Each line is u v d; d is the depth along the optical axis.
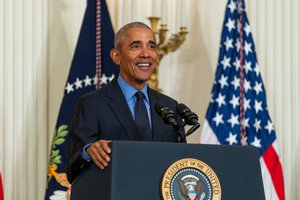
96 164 3.72
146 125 4.75
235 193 3.76
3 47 8.26
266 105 8.14
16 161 8.23
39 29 8.53
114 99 4.80
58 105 8.63
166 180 3.60
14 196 8.18
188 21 9.12
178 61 9.08
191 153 3.72
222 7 9.16
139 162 3.62
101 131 4.68
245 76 8.13
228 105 8.04
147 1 9.04
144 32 4.82
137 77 4.81
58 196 7.54
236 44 8.22
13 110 8.24
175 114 4.50
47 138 8.53
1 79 8.20
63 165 7.63
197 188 3.65
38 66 8.48
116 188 3.54
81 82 7.88
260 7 9.02
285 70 8.95
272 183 7.94
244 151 3.85
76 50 7.98
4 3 8.35
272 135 8.07
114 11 8.92
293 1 9.07
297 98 8.93
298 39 9.02
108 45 7.96
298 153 8.80
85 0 8.85
